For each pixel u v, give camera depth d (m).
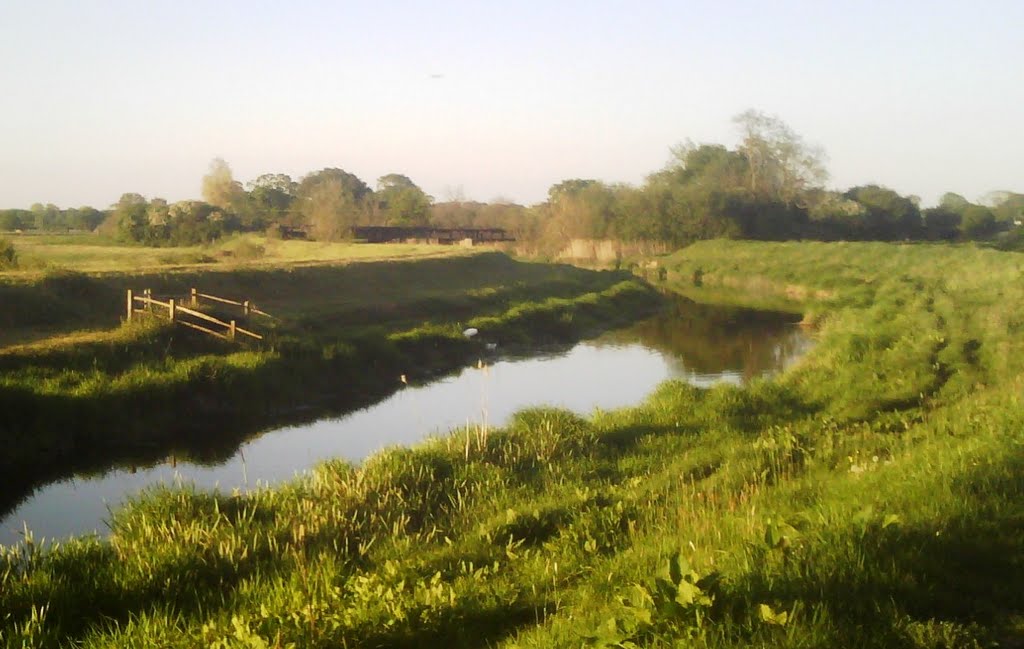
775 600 4.73
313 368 20.05
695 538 6.54
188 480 13.23
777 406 15.21
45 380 15.69
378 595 5.77
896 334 21.41
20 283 21.41
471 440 11.62
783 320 36.53
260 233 63.38
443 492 9.93
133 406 15.97
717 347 29.00
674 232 66.88
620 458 11.80
